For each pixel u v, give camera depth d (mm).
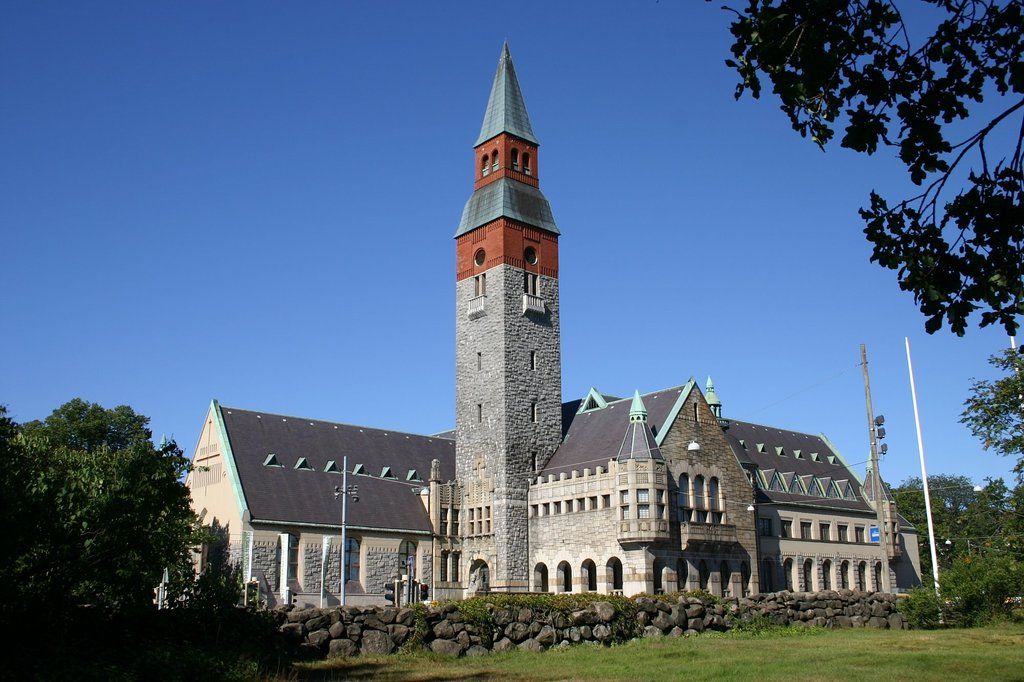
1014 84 13102
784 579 90000
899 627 52188
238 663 28328
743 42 14055
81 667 24609
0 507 24391
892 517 104188
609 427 75938
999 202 13789
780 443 105125
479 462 77938
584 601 41781
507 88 84875
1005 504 48156
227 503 70000
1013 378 44406
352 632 35500
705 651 36000
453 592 77062
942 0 13633
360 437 84125
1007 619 49438
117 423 91062
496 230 80125
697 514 71000
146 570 30438
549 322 81375
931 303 14648
